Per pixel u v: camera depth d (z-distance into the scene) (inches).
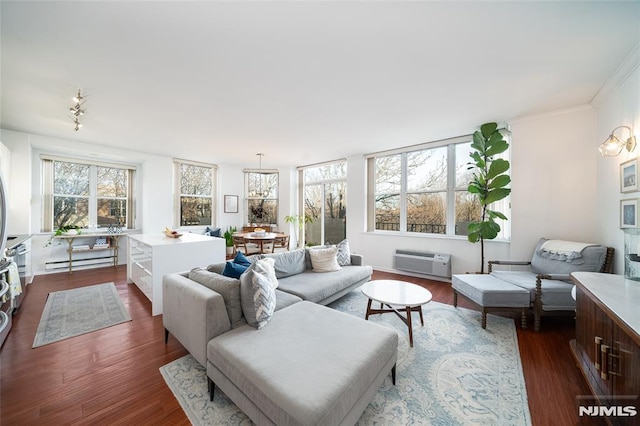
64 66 83.7
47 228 178.2
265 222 279.3
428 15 62.4
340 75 90.5
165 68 85.6
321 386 45.2
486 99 109.9
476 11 61.0
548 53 77.7
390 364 63.2
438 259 165.3
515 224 133.8
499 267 147.0
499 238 152.2
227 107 117.9
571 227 120.1
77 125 129.6
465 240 160.4
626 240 69.8
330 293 110.3
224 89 100.3
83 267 189.9
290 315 74.2
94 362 76.0
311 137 165.3
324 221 252.5
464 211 165.5
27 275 156.5
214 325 63.7
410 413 58.0
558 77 92.0
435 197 177.3
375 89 100.7
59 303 121.6
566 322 107.0
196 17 62.9
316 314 75.0
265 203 280.2
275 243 220.5
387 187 201.8
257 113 125.2
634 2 57.7
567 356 81.4
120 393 63.3
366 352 56.2
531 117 127.9
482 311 101.0
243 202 277.7
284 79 93.1
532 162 129.0
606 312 50.1
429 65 84.2
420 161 184.4
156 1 57.6
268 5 59.1
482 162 134.1
